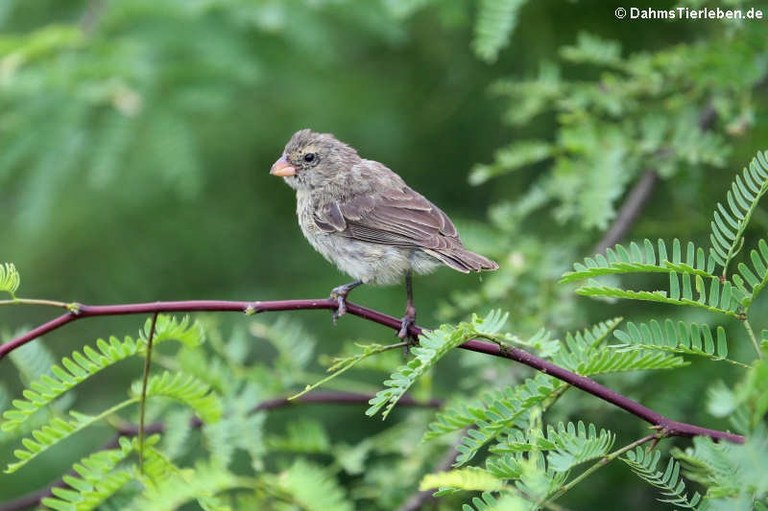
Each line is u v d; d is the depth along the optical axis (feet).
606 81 38.32
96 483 21.85
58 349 52.90
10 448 46.39
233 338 35.19
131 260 54.24
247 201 55.72
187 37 45.52
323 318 49.96
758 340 34.17
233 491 34.27
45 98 43.16
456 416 19.98
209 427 30.37
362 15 45.39
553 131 51.31
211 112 51.08
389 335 48.42
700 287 19.39
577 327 37.42
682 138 36.24
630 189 46.42
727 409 15.51
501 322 20.30
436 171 53.47
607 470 41.68
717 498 16.34
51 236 53.88
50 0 48.73
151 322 21.34
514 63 50.26
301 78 52.39
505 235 39.65
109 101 42.73
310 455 46.85
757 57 35.45
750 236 39.50
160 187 53.36
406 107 53.06
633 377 35.42
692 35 44.78
